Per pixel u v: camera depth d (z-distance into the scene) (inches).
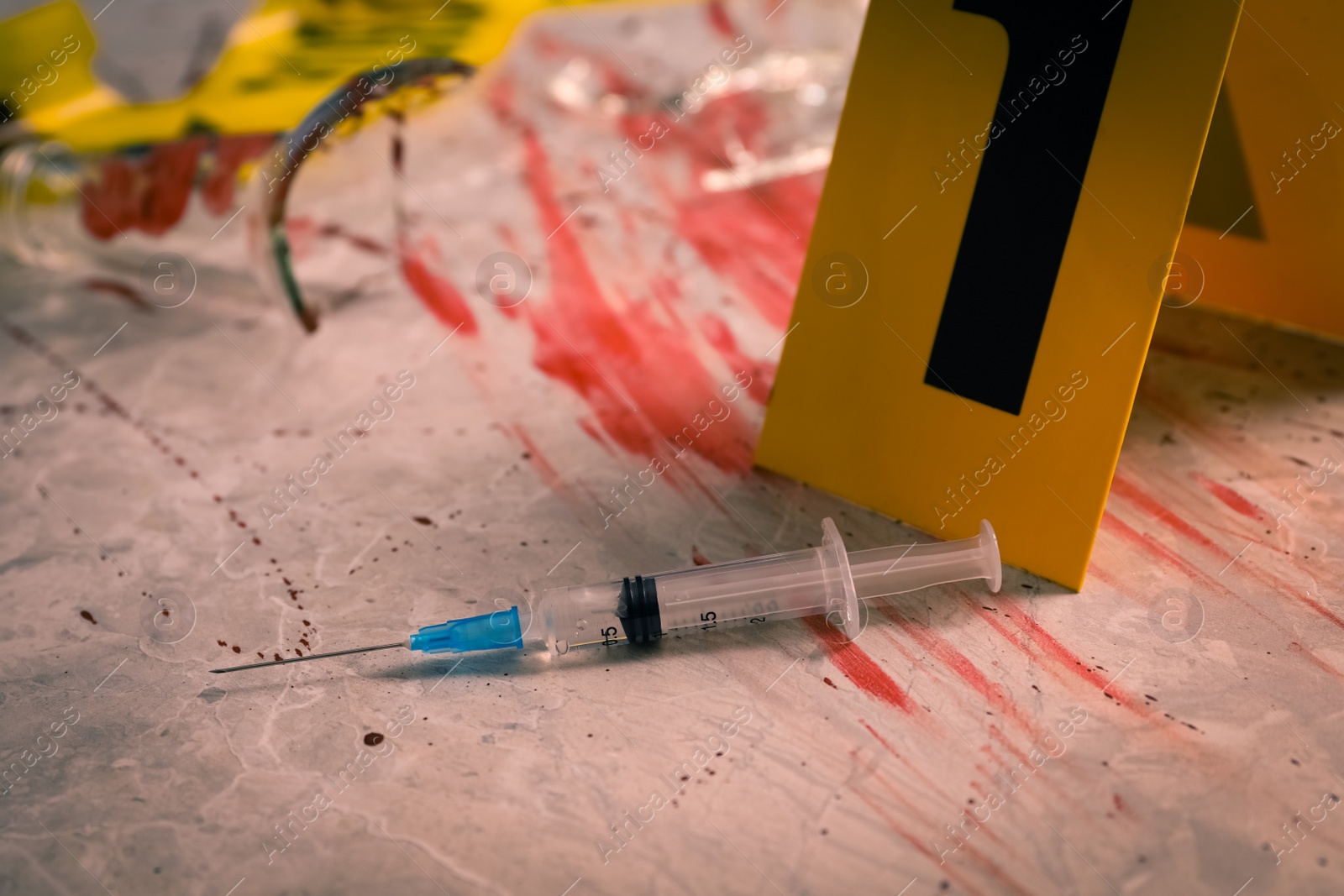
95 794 13.0
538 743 13.3
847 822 12.9
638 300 17.4
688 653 13.9
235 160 17.8
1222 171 15.8
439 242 18.0
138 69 18.8
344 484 15.3
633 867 12.6
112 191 17.8
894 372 14.7
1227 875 12.6
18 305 17.5
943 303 14.4
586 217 18.4
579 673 13.8
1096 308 14.0
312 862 12.6
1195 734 13.4
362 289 17.5
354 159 18.9
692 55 20.5
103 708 13.5
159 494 15.3
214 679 13.7
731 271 17.7
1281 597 14.3
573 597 13.9
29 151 17.8
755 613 14.0
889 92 14.4
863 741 13.3
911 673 13.7
